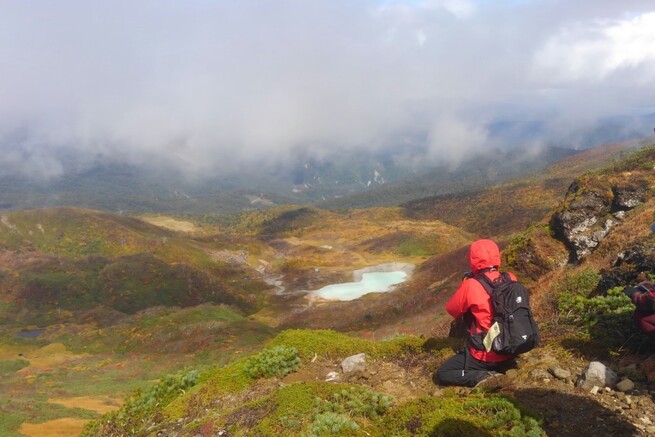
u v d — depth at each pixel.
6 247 145.12
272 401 5.43
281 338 7.68
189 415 6.07
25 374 48.16
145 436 5.89
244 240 141.12
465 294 4.72
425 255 113.06
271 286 96.31
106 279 96.88
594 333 5.71
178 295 92.00
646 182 15.13
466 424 4.12
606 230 14.83
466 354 5.02
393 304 52.31
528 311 4.43
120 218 175.88
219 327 56.56
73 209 169.88
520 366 5.32
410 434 4.25
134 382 41.16
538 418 4.09
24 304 91.00
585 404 4.32
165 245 123.94
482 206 192.75
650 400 4.18
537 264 16.03
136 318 70.62
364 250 124.06
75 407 30.48
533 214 163.62
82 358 57.00
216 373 7.07
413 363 6.17
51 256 114.56
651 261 7.71
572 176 195.12
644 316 4.39
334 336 7.52
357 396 5.19
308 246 137.75
